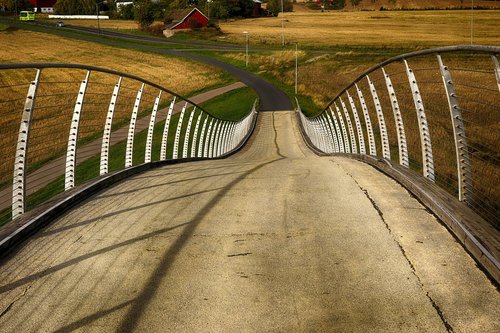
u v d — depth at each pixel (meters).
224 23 132.50
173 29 112.44
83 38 104.19
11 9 140.88
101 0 149.50
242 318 2.94
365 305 3.02
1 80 53.38
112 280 3.49
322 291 3.22
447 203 4.55
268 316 2.95
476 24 117.50
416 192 5.25
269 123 47.91
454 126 4.51
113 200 5.74
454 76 31.80
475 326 2.74
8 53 84.50
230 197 5.69
